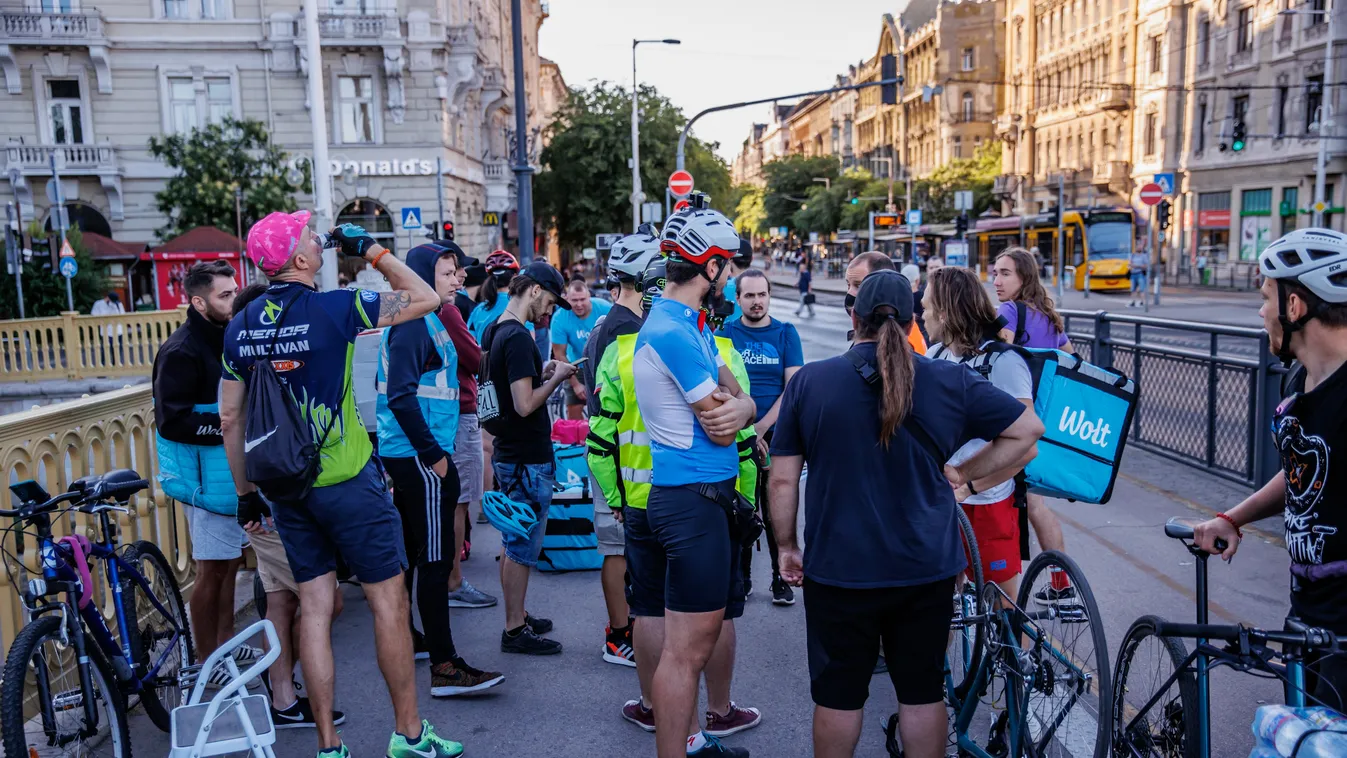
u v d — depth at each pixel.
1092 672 3.09
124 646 3.79
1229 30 43.09
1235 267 41.91
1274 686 4.21
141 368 20.98
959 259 29.88
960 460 3.94
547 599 5.72
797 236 89.69
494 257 7.41
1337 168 36.91
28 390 20.27
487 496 4.78
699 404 3.28
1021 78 66.25
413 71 34.28
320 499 3.53
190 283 4.22
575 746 3.96
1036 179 62.53
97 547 3.76
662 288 4.07
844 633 3.06
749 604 5.53
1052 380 4.13
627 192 38.50
